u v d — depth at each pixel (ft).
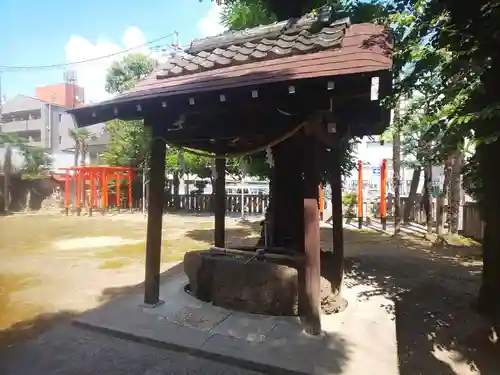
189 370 11.17
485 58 12.34
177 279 20.44
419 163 41.91
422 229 44.55
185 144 18.44
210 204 69.21
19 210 49.55
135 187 74.95
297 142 17.85
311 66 11.72
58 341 13.15
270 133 14.51
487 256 15.78
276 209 19.03
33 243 35.24
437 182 47.03
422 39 14.32
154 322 14.10
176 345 12.28
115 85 70.23
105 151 71.67
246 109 13.65
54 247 33.40
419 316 16.14
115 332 13.39
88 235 40.86
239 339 12.65
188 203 71.82
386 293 19.01
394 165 41.42
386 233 42.45
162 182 15.89
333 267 17.98
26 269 24.81
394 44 14.24
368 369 10.78
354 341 12.62
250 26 26.43
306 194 13.21
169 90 13.74
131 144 63.57
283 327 13.57
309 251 13.19
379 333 13.34
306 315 13.35
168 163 59.82
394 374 10.52
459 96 12.57
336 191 18.38
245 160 28.71
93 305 17.07
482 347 13.29
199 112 14.40
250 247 18.86
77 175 61.52
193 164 56.80
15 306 16.94
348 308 16.17
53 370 11.16
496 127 13.25
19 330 14.12
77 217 58.54
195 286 16.71
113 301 16.70
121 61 70.23
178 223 53.31
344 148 22.97
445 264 26.27
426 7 14.32
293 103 12.58
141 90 15.23
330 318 14.82
